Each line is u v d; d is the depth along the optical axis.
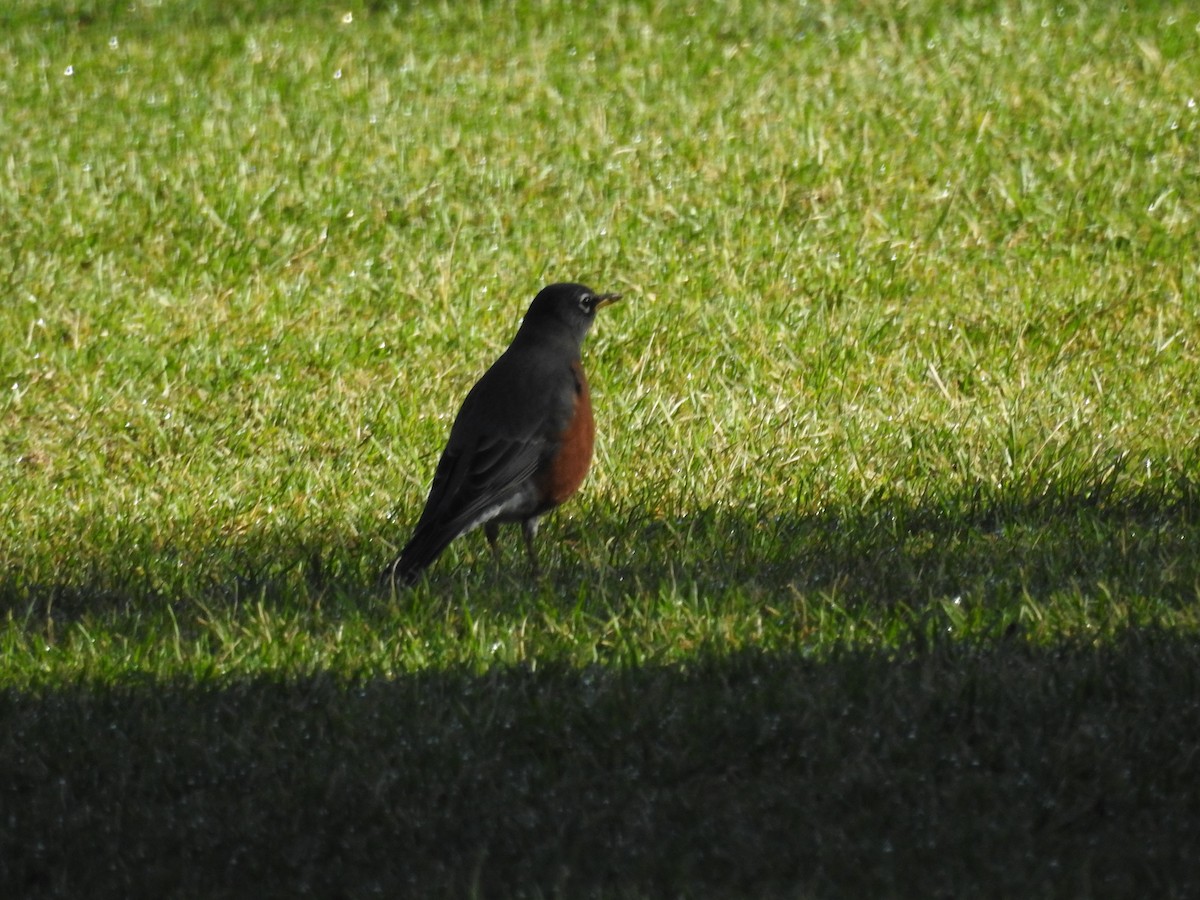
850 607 8.95
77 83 22.92
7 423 14.02
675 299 15.56
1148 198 16.78
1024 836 6.55
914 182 17.56
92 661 8.81
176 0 26.92
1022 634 8.35
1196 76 19.69
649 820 6.87
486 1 25.05
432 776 7.33
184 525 11.67
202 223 17.66
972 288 15.43
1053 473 11.27
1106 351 13.96
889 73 20.58
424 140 19.58
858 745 7.30
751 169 18.08
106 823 7.18
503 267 16.50
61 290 16.42
